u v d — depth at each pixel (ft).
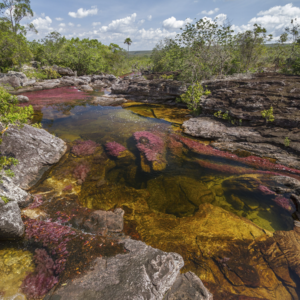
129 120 65.82
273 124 46.21
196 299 15.19
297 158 38.40
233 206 28.27
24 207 25.39
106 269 16.72
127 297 14.28
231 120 54.03
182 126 58.18
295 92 50.01
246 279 18.01
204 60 95.30
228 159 40.75
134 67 264.31
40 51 176.24
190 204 28.50
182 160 40.60
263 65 133.49
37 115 69.05
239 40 110.32
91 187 31.45
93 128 57.72
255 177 34.42
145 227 23.95
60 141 43.09
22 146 33.55
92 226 22.86
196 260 19.71
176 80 90.07
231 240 22.12
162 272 16.28
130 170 36.70
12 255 18.62
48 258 18.17
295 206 28.12
